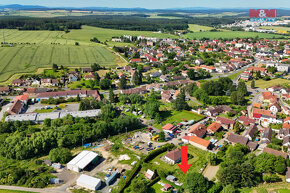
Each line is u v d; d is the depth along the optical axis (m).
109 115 171.12
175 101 195.38
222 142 145.25
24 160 124.44
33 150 128.12
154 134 154.25
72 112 175.50
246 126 164.88
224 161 121.94
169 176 111.19
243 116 173.25
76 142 138.50
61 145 132.62
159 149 132.00
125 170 117.12
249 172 105.81
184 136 147.50
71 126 147.75
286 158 119.69
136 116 181.88
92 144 141.12
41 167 116.88
